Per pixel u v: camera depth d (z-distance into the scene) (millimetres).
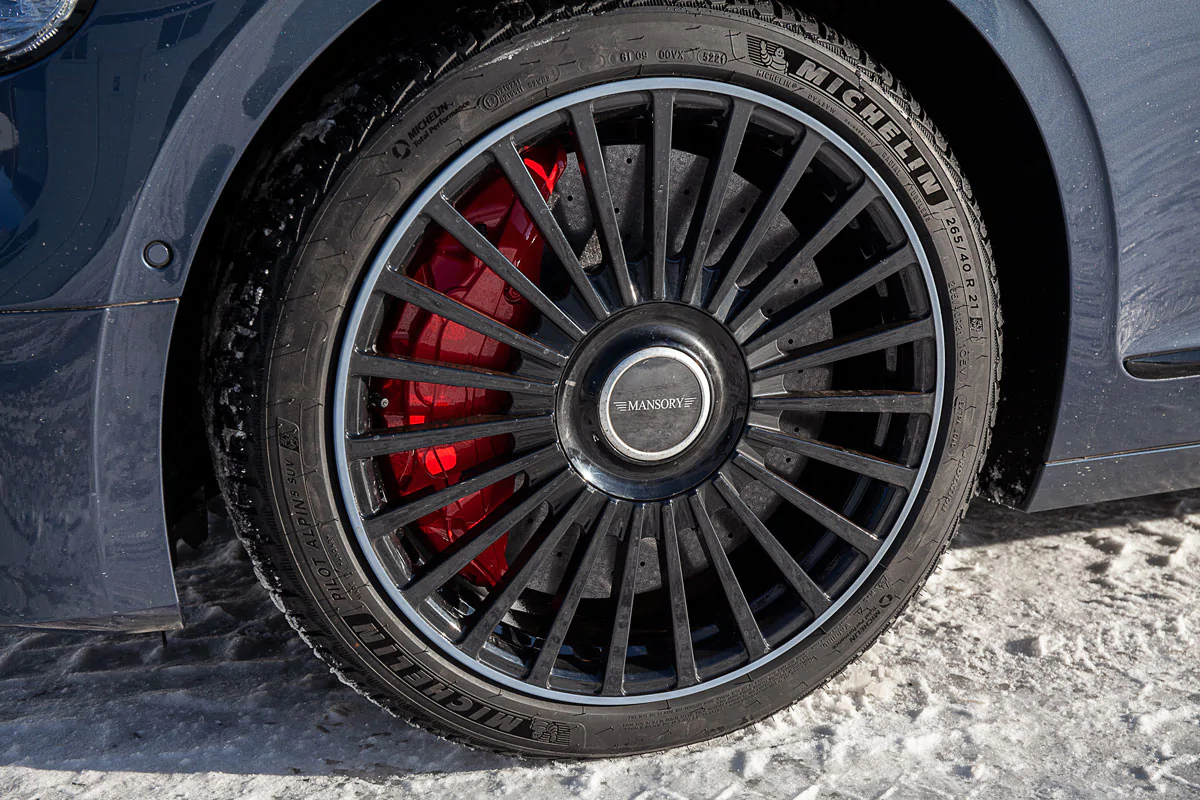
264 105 1246
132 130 1216
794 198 1616
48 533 1317
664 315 1465
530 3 1336
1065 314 1711
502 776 1595
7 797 1522
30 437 1280
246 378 1316
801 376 1676
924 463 1626
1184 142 1653
